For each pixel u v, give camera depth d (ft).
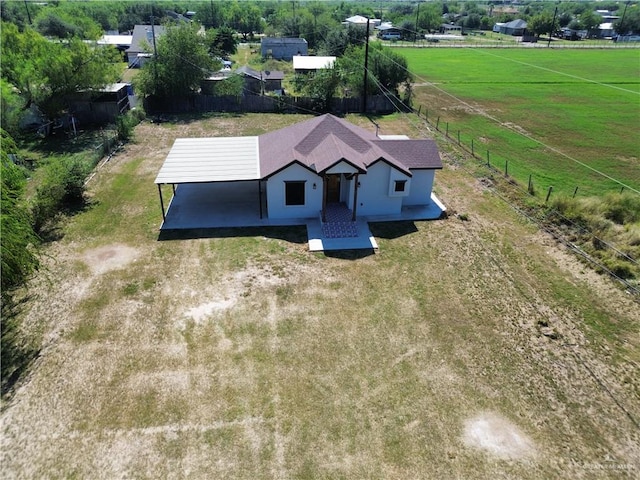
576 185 100.78
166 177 81.71
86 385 50.60
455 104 176.76
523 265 73.51
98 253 74.54
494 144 129.29
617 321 61.46
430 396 50.31
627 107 173.27
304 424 46.78
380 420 47.42
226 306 63.10
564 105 176.55
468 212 89.97
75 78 131.23
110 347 55.77
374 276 70.44
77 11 310.65
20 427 45.83
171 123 148.36
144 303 63.31
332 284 68.33
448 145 126.31
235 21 374.02
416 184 90.68
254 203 92.48
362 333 59.00
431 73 238.07
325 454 43.86
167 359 54.29
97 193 95.25
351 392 50.57
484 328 60.23
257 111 166.81
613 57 297.74
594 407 49.21
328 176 87.30
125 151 120.16
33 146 123.24
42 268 69.31
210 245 77.46
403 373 53.16
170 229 82.02
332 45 271.28
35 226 79.46
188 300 64.08
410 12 604.90
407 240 80.28
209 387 50.72
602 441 45.57
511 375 53.06
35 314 60.75
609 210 84.99
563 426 47.11
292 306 63.46
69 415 47.19
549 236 81.15
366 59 161.07
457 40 381.60
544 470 42.86
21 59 123.85
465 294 66.74
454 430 46.55
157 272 70.03
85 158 109.19
